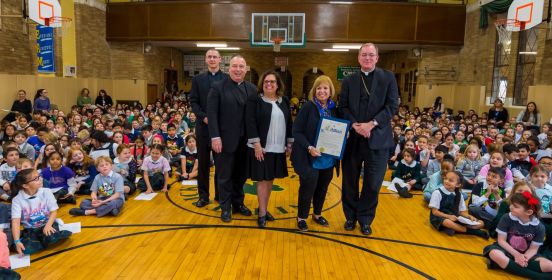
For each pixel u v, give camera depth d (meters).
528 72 9.81
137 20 12.88
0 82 8.86
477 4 11.75
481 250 3.58
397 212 4.61
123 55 13.51
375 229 4.03
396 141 7.16
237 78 3.90
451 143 6.43
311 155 3.72
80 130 6.76
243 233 3.82
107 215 4.25
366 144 3.68
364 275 3.05
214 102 3.88
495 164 4.36
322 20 12.44
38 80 10.08
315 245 3.58
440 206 4.09
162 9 12.72
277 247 3.51
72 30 11.66
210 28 12.63
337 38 12.48
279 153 3.87
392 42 12.48
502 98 10.88
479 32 11.75
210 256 3.30
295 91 18.56
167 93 15.30
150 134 6.80
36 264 3.11
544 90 8.75
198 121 4.40
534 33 9.59
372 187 3.73
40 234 3.37
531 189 3.47
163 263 3.17
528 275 3.05
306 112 3.78
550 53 8.73
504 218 3.24
